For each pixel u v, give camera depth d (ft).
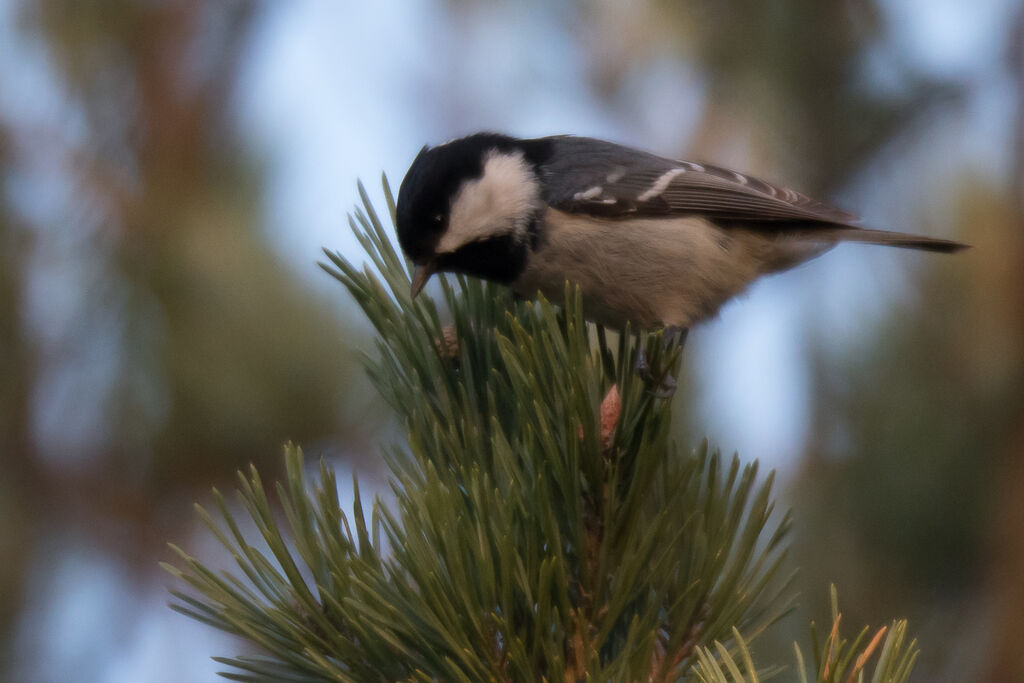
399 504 13.34
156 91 25.48
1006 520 21.66
